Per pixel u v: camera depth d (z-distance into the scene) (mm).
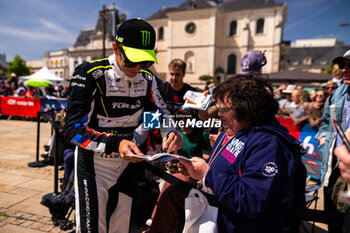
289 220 1070
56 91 10719
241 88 1014
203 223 1107
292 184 946
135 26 1153
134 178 1525
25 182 3291
